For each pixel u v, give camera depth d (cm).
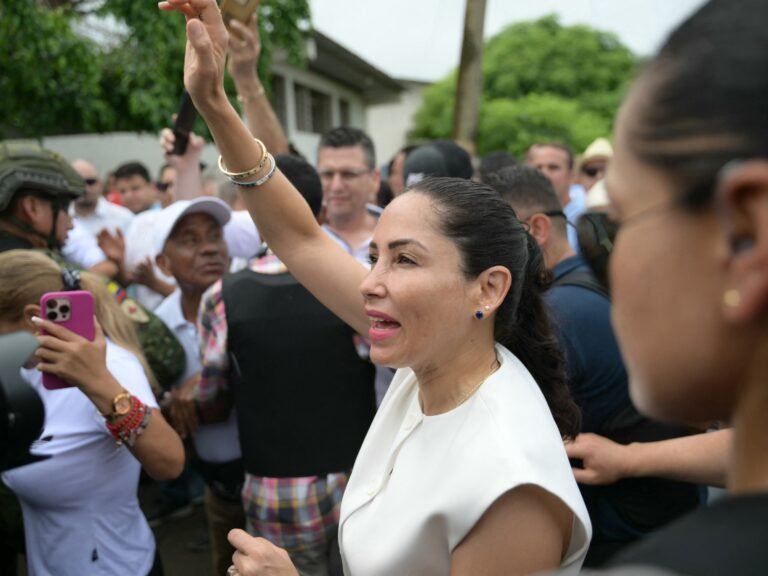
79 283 184
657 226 52
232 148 150
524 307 139
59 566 181
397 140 2645
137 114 755
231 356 228
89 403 179
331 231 344
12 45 665
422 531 113
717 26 49
